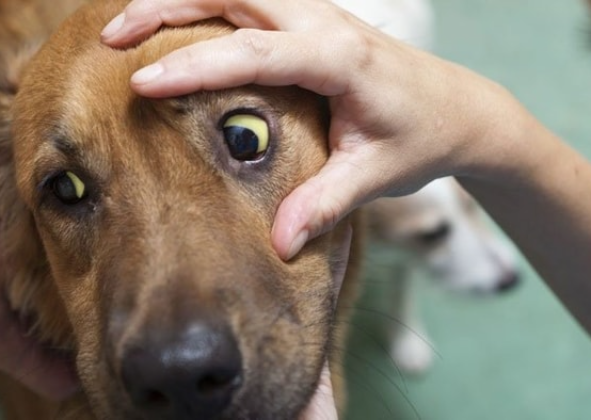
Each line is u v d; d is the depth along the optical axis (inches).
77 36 18.2
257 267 16.8
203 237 16.5
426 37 33.6
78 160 17.4
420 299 34.9
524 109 20.1
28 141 18.2
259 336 16.3
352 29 16.9
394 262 31.7
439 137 18.1
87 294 18.2
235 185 17.3
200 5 17.2
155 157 17.1
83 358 17.9
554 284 22.2
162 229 16.6
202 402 15.6
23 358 21.4
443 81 18.2
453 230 31.6
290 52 16.2
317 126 18.1
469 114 18.6
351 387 31.5
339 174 17.1
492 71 41.3
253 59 16.1
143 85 16.0
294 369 16.9
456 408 30.7
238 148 17.3
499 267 32.5
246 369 16.0
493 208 21.2
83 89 17.3
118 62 17.3
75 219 18.1
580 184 20.6
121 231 16.9
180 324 15.5
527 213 20.8
